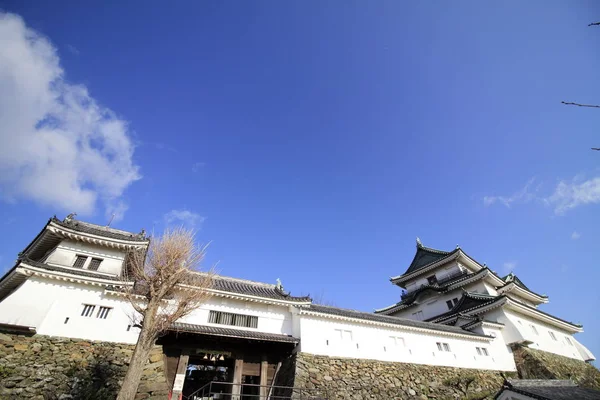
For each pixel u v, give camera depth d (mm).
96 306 18844
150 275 16172
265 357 21766
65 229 20578
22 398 14453
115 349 17938
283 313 24125
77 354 16844
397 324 25969
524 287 44375
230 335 19734
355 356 22781
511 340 31484
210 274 18031
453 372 25938
